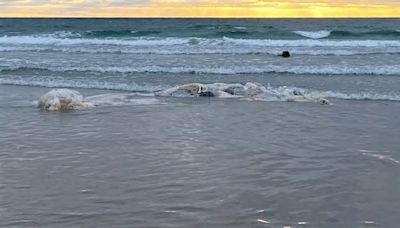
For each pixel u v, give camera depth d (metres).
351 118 10.69
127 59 21.83
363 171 6.87
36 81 16.69
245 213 5.38
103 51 25.09
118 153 7.96
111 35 36.03
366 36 33.84
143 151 8.06
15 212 5.45
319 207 5.54
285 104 12.52
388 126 9.84
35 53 24.95
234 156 7.73
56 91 12.48
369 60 20.67
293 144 8.48
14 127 10.12
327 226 5.01
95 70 18.59
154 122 10.38
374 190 6.07
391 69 17.78
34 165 7.32
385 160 7.40
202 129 9.68
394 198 5.78
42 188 6.26
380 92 13.85
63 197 5.92
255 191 6.09
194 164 7.29
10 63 20.80
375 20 59.44
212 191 6.10
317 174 6.77
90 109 12.02
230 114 11.20
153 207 5.57
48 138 9.10
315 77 16.84
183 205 5.63
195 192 6.07
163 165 7.25
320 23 53.31
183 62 20.58
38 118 11.02
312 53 23.38
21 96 14.13
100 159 7.61
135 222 5.14
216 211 5.44
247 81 16.16
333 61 20.55
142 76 17.41
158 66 19.11
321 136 9.07
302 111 11.52
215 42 29.25
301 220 5.17
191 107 12.10
